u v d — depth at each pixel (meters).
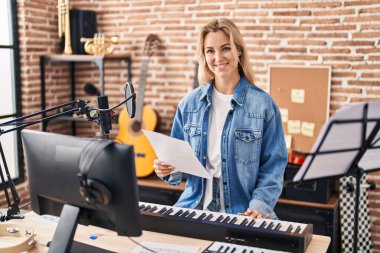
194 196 2.47
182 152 2.10
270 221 2.00
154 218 2.06
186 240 1.97
